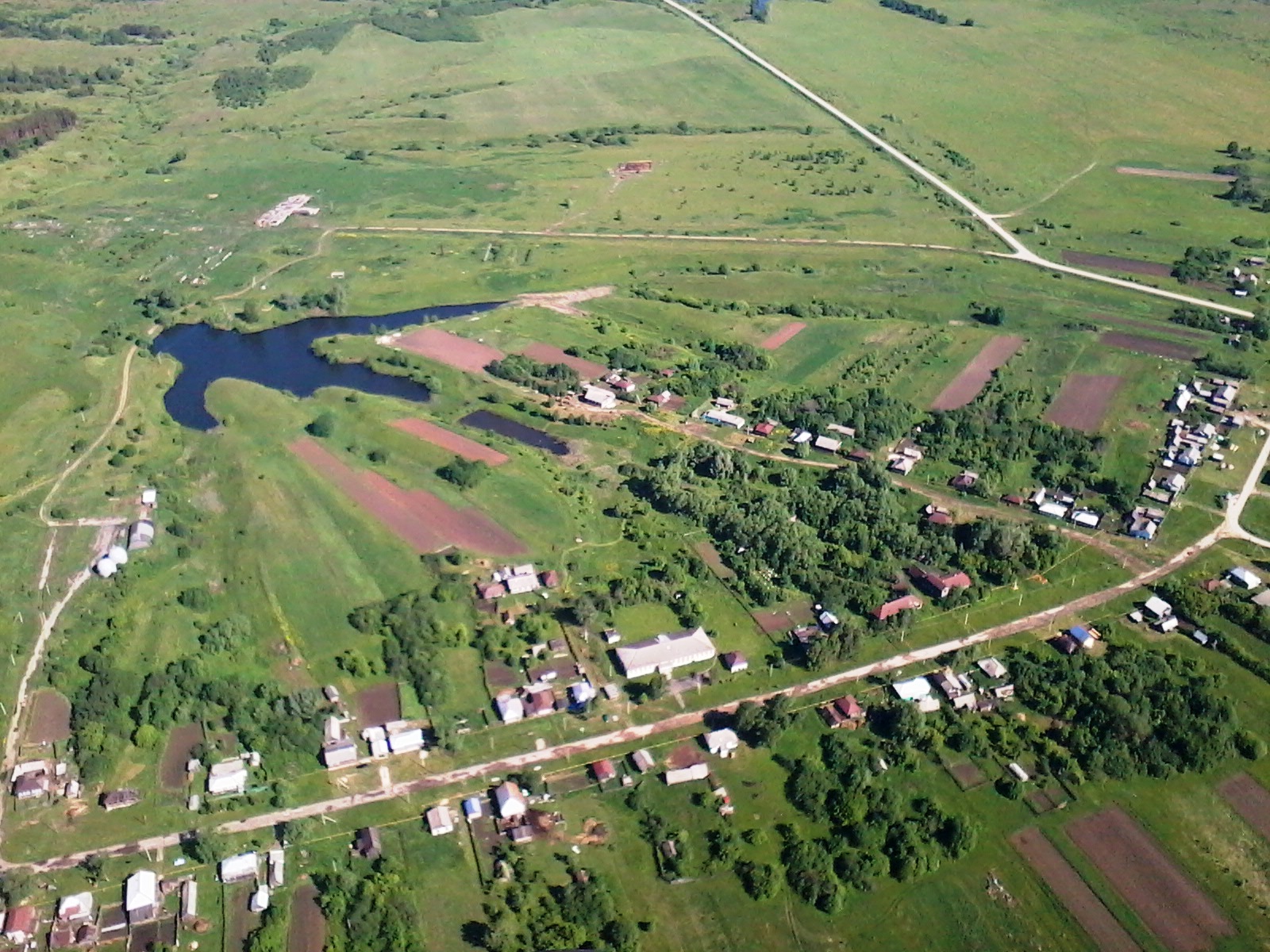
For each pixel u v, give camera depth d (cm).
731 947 13788
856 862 14588
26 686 17225
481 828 15175
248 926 14012
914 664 17612
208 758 16038
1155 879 14462
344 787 15762
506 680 17412
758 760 16112
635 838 15062
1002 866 14675
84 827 15212
